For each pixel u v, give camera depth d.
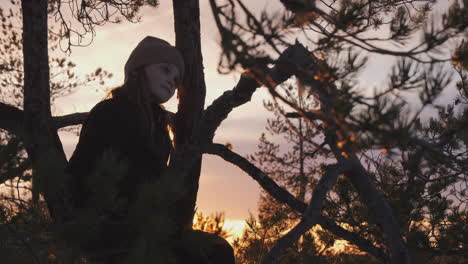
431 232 4.18
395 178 3.59
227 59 1.67
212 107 3.41
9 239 2.12
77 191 2.27
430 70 1.73
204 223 2.38
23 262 2.04
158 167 2.46
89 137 2.36
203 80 3.51
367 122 1.67
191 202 3.51
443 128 2.57
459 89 3.28
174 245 2.23
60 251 2.08
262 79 1.80
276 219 4.34
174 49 2.74
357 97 1.71
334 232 3.37
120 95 2.54
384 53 1.76
